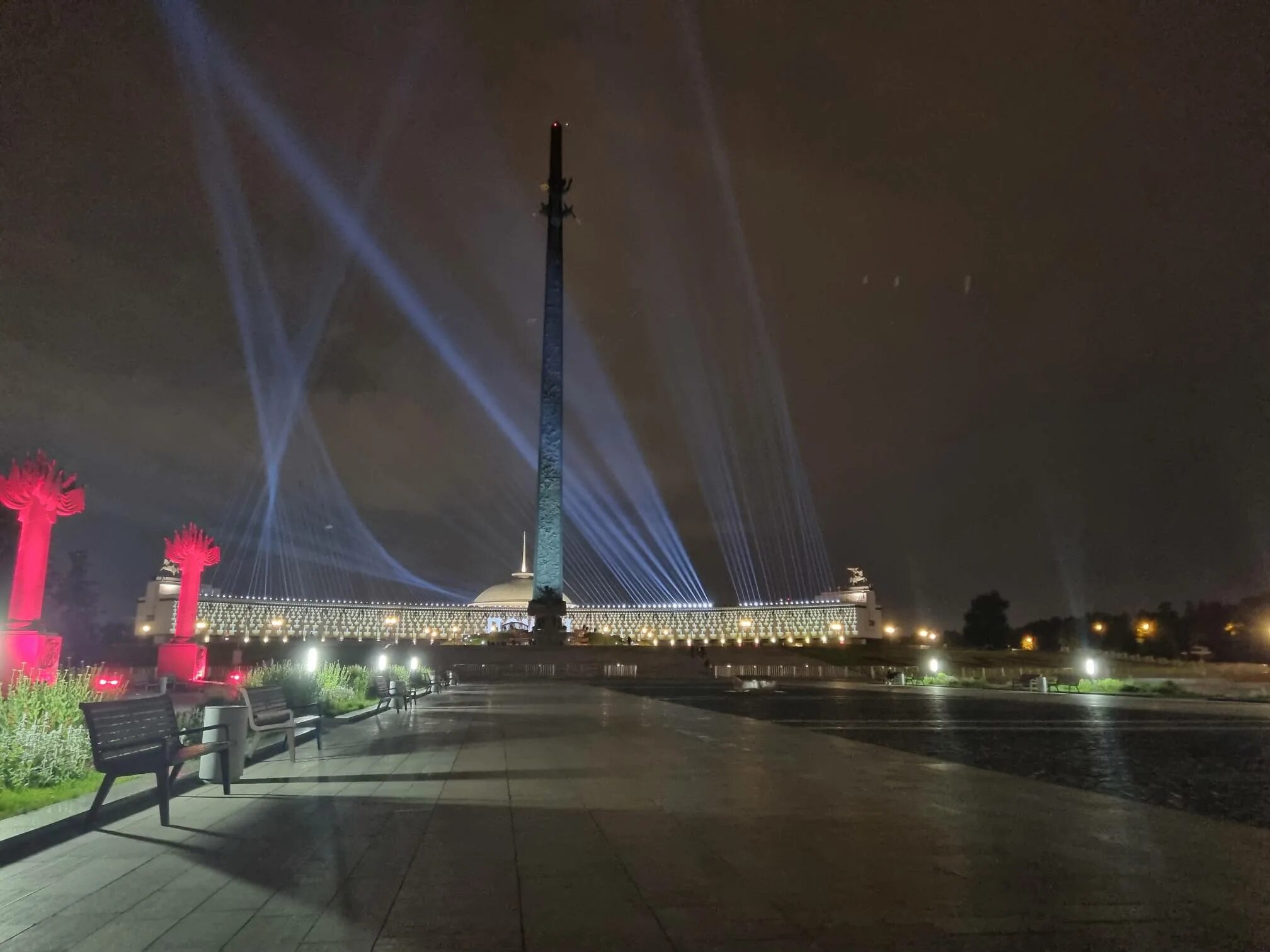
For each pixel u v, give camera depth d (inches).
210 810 365.4
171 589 5246.1
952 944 204.5
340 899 238.4
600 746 619.2
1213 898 242.4
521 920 221.0
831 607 6043.3
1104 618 4635.8
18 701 462.3
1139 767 541.3
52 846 300.2
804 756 569.0
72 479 863.1
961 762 544.7
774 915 225.5
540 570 3147.1
